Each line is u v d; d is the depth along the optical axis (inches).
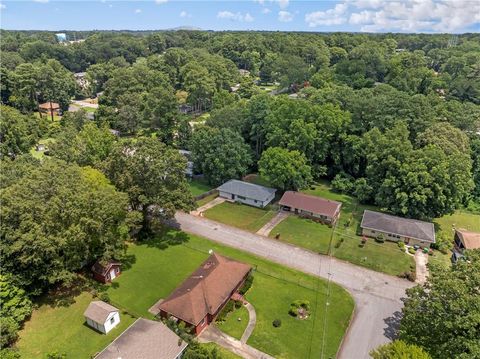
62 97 4350.4
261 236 1939.0
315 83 4357.8
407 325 1124.5
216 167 2536.9
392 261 1732.3
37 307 1359.5
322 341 1235.9
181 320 1243.8
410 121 2534.5
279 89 5157.5
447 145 2229.3
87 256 1438.2
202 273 1429.6
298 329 1285.7
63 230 1318.9
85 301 1402.6
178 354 1098.1
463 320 968.3
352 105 2721.5
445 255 1812.3
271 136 2578.7
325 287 1523.1
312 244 1867.6
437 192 1958.7
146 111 3427.7
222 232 1968.5
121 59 6082.7
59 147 2346.2
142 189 1781.5
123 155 1829.5
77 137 2459.4
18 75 3998.5
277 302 1422.2
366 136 2409.0
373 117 2598.4
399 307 1418.6
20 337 1212.5
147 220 1895.9
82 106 4896.7
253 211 2247.8
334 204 2182.6
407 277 1601.9
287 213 2224.4
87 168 1809.8
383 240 1908.2
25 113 3976.4
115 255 1509.6
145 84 4463.6
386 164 2150.6
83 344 1191.6
